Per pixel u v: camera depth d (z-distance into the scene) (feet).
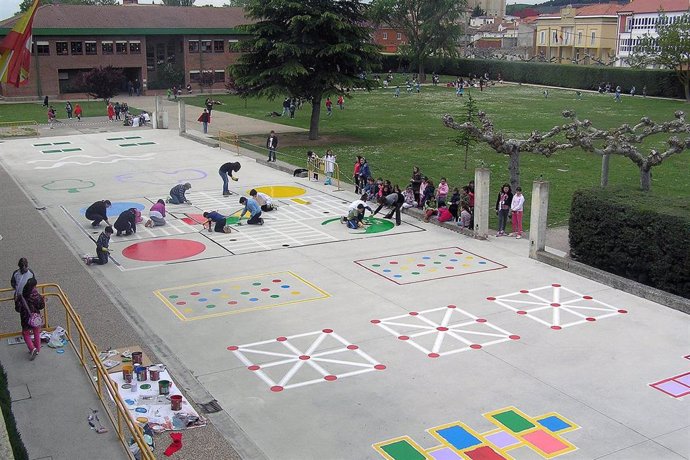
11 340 49.55
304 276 65.87
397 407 42.39
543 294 61.05
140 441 32.30
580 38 401.70
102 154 133.80
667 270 60.29
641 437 39.17
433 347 50.67
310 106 219.41
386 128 169.68
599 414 41.57
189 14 273.75
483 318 55.88
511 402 42.91
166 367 47.37
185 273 66.90
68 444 36.70
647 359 48.75
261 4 143.33
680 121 74.23
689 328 54.03
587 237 68.23
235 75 148.87
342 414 41.68
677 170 119.96
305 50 139.64
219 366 47.80
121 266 68.95
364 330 53.62
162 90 267.18
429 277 65.41
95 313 56.08
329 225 83.87
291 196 98.58
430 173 114.21
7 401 34.73
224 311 57.52
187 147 141.49
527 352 49.85
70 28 243.60
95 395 41.86
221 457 36.88
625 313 57.00
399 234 79.92
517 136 152.05
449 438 39.09
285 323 55.01
